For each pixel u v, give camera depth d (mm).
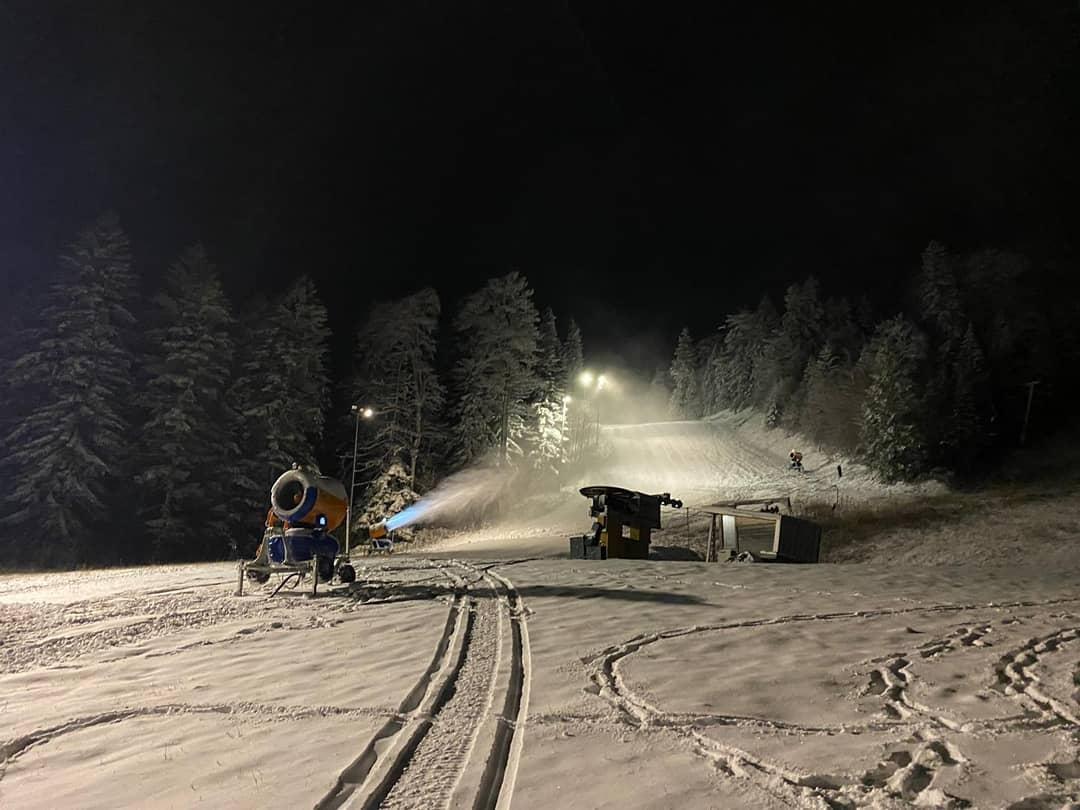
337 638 7254
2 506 29562
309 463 38406
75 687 5625
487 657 6273
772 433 65938
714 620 8148
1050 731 4246
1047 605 9875
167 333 34562
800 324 72125
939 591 11383
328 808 3270
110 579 15852
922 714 4656
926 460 42406
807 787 3416
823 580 12719
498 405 47344
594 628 7613
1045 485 37625
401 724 4480
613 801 3273
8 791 3586
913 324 55406
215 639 7379
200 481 33781
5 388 30953
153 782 3645
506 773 3664
